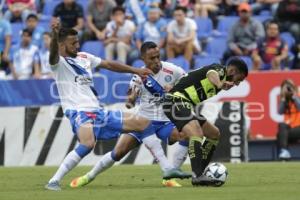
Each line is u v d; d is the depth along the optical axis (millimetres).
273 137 52000
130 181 35188
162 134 34875
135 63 58406
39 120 48031
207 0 65188
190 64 57750
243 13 59281
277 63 58625
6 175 39312
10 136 48031
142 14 64250
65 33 31375
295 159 52625
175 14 58250
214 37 62969
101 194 28469
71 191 29922
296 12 63031
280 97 51688
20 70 57594
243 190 29281
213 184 31203
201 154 31281
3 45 60188
